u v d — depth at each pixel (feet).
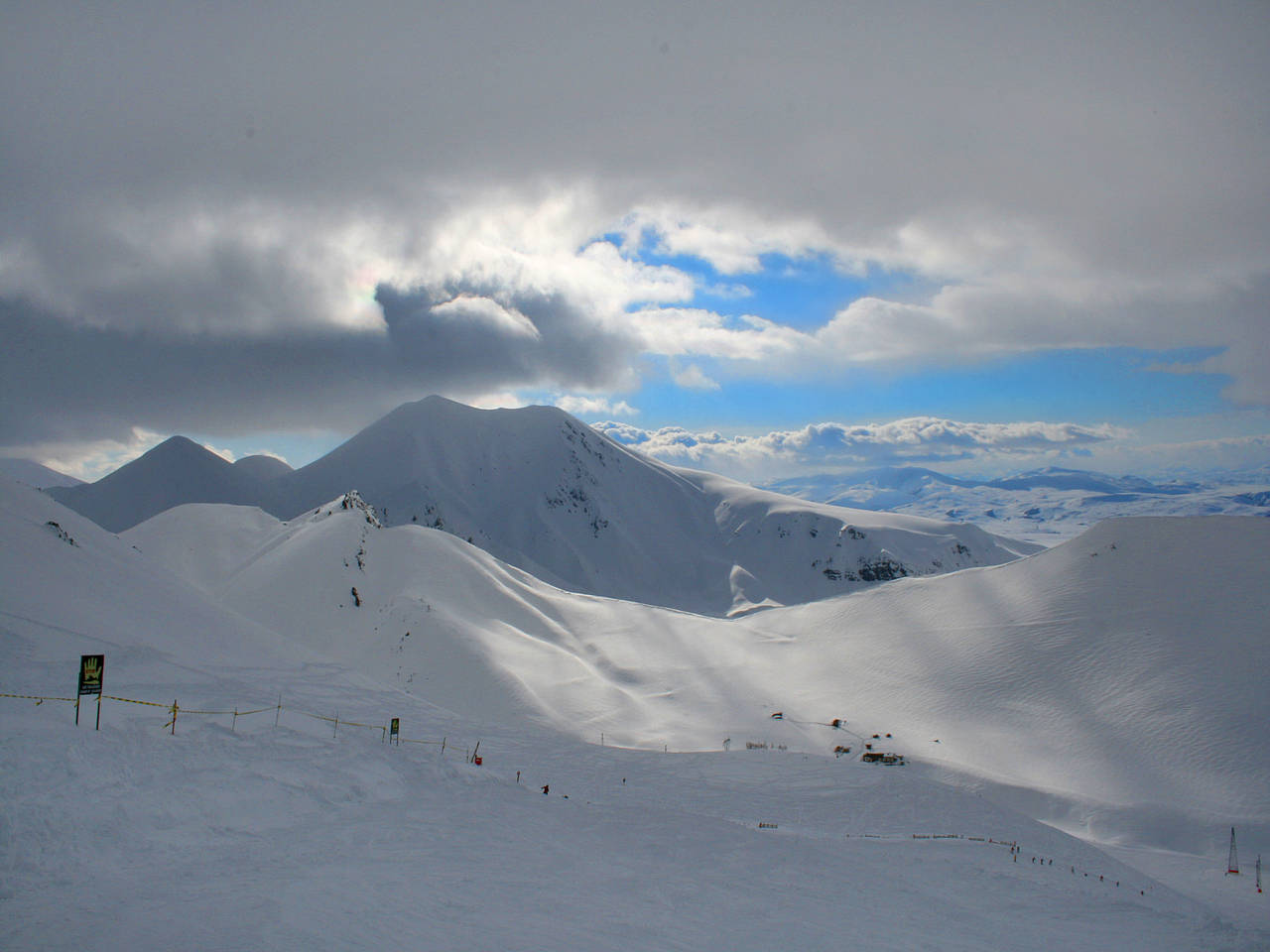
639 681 381.40
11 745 64.49
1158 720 312.91
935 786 178.19
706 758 193.98
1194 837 245.04
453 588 415.03
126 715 87.15
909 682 376.89
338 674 188.34
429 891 57.72
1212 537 426.92
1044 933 74.64
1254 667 330.54
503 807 96.48
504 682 316.19
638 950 51.37
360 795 86.53
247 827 67.92
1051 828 163.43
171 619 168.86
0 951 38.99
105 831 57.93
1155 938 77.77
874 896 80.33
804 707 355.36
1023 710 339.16
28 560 155.02
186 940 42.37
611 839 89.45
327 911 49.49
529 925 53.01
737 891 73.97
